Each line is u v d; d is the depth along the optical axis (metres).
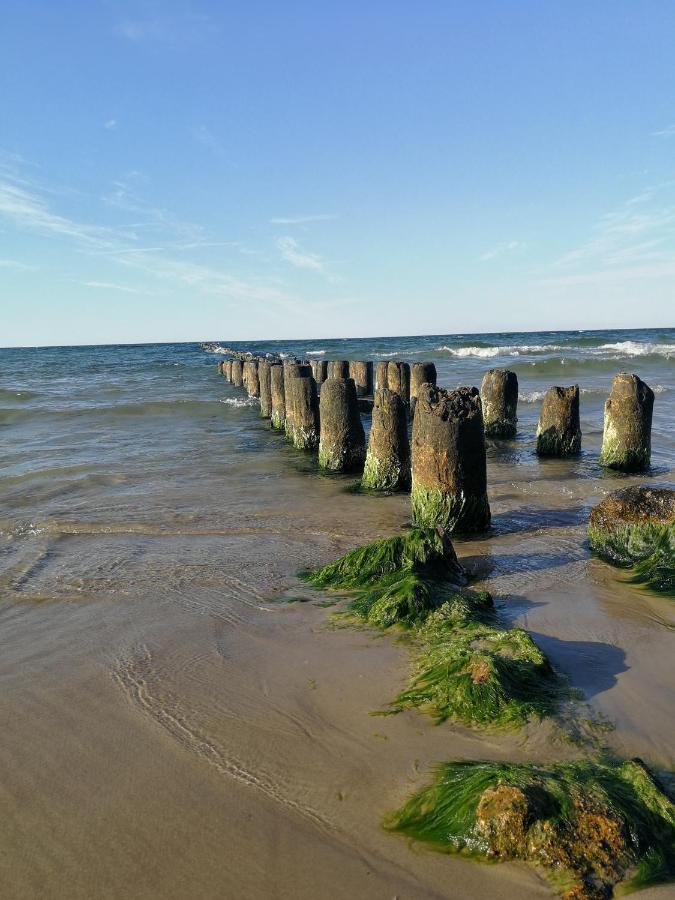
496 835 2.75
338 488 10.67
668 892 2.55
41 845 2.98
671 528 6.41
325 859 2.82
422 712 3.91
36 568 7.05
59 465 12.91
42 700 4.29
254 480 11.41
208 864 2.83
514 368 33.97
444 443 7.86
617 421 11.82
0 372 45.62
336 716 3.94
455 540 7.74
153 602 6.01
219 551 7.51
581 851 2.67
